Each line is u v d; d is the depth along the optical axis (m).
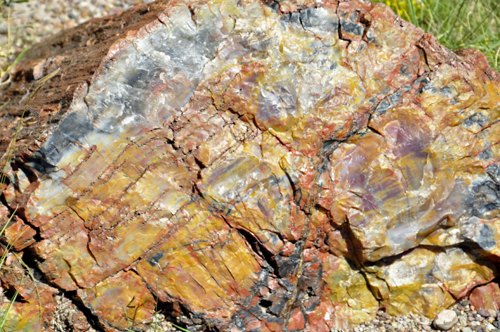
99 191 1.69
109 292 1.72
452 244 1.83
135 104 1.69
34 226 1.67
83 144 1.67
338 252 1.82
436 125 1.79
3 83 1.93
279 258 1.75
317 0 1.75
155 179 1.71
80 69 1.74
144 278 1.73
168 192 1.71
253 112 1.73
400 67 1.78
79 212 1.69
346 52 1.76
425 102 1.79
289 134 1.74
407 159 1.79
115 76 1.68
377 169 1.79
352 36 1.76
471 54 1.83
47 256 1.69
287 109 1.73
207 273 1.74
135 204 1.70
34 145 1.65
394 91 1.78
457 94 1.79
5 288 1.70
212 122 1.72
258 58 1.72
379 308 1.86
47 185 1.67
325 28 1.75
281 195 1.73
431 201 1.80
